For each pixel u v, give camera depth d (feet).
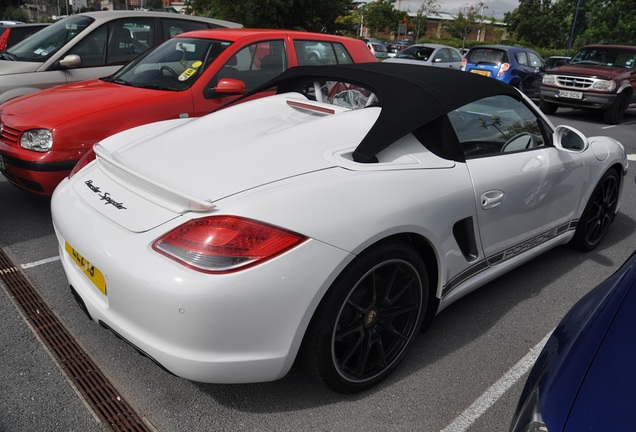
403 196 7.29
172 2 263.70
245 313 6.05
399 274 7.61
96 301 6.97
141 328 6.31
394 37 190.70
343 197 6.79
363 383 7.60
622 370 4.37
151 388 7.72
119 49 20.35
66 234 7.28
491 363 8.66
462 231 8.50
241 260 6.02
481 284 9.45
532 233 10.43
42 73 18.48
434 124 8.40
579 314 5.39
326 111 9.17
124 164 7.90
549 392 4.45
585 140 10.54
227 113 9.50
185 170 7.32
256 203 6.34
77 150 12.78
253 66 16.66
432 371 8.37
